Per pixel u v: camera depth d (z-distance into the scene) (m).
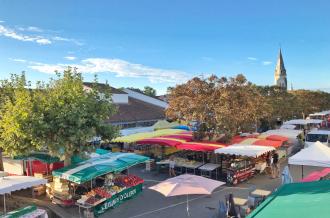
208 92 27.98
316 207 6.02
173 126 34.75
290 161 16.86
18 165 19.48
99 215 15.30
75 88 17.14
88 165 16.81
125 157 18.89
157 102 51.91
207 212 15.41
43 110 16.20
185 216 14.98
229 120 26.09
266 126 43.94
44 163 18.70
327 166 16.03
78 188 16.86
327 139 31.23
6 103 17.19
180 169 22.70
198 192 12.38
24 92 17.03
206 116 26.70
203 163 22.33
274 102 45.91
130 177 18.66
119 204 16.77
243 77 28.94
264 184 19.92
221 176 21.41
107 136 17.64
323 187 7.59
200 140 25.52
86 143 16.86
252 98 29.89
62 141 15.74
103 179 17.83
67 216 15.09
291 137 28.92
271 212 6.10
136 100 49.97
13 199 17.02
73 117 15.69
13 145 16.17
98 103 17.78
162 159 25.09
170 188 12.68
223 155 22.61
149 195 18.28
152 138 24.94
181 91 28.70
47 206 16.09
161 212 15.59
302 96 63.50
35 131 15.70
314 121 41.28
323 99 72.50
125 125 37.97
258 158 22.70
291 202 6.59
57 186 16.47
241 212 14.23
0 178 14.27
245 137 26.42
